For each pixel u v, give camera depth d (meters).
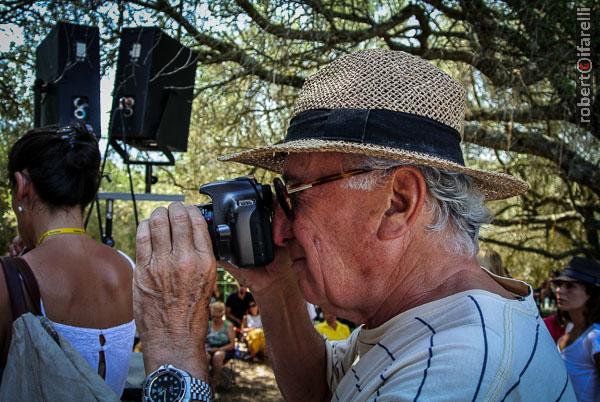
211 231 1.12
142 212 10.02
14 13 2.96
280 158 1.34
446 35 4.45
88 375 1.05
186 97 3.75
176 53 3.55
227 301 10.09
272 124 5.25
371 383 0.96
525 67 4.21
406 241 1.03
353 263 1.05
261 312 1.38
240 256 1.15
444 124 1.04
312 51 4.02
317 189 1.06
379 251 1.02
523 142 5.22
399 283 1.04
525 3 3.97
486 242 7.80
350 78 1.05
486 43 4.26
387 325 1.03
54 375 1.02
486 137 5.20
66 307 1.31
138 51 3.27
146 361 1.00
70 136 1.43
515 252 9.21
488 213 1.10
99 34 3.09
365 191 1.03
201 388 0.98
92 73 3.05
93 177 1.46
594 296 3.00
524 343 0.90
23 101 3.41
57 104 3.00
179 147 3.73
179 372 0.96
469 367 0.84
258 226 1.15
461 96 1.09
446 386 0.83
